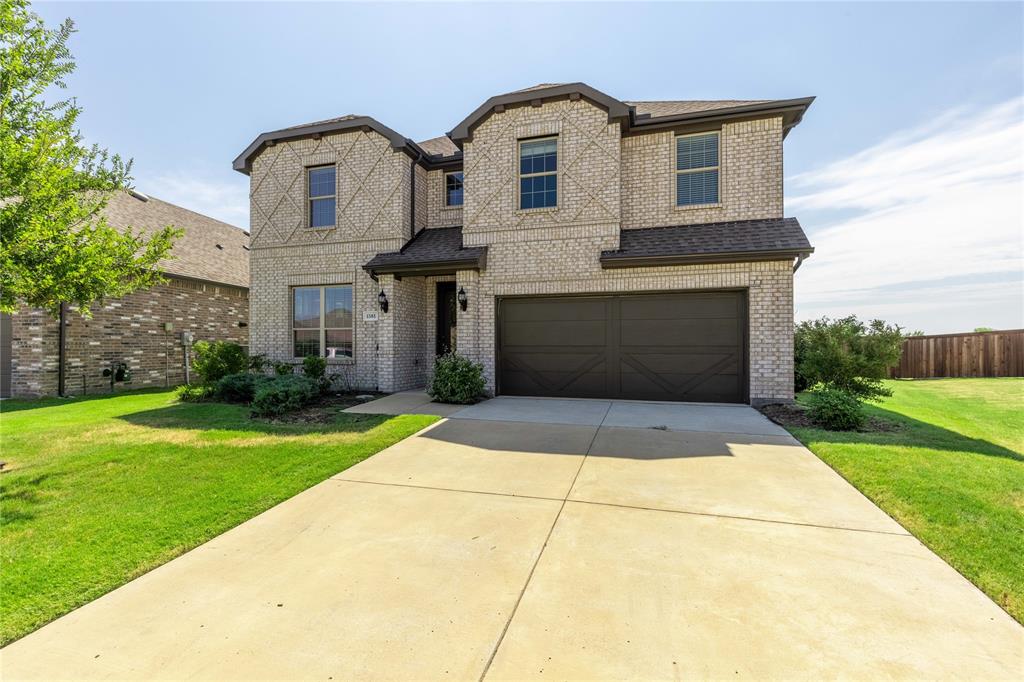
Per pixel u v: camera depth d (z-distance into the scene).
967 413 8.50
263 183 12.61
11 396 11.55
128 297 13.36
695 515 3.88
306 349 12.42
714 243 9.16
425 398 10.23
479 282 10.66
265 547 3.40
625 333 10.02
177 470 5.15
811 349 8.38
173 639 2.36
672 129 10.32
